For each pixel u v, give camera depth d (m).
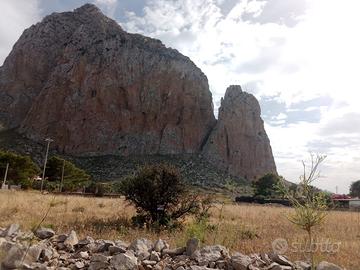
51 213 17.77
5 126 139.88
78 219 16.08
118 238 11.39
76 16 164.12
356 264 8.68
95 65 144.62
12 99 148.38
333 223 19.28
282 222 18.81
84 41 150.62
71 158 128.25
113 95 142.75
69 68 144.50
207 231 11.54
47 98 139.38
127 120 141.50
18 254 6.86
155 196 16.80
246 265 7.14
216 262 7.40
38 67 153.25
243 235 12.77
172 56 154.62
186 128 146.00
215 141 144.00
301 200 5.76
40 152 125.00
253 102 155.12
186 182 17.70
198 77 155.00
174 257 7.87
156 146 139.75
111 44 149.88
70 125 136.50
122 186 17.80
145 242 8.49
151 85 147.25
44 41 157.12
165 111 145.88
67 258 7.68
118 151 134.88
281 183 5.97
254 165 144.38
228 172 137.12
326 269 7.09
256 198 70.12
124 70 146.00
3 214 16.25
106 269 6.98
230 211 25.50
